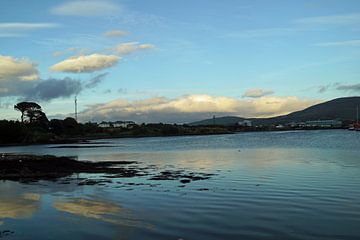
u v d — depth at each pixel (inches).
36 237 597.6
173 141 5802.2
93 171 1562.5
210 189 1015.6
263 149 3068.4
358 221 663.8
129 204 833.5
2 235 610.5
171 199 879.7
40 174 1460.4
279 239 570.3
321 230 612.7
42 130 6894.7
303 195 906.1
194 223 657.6
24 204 855.1
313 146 3336.6
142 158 2362.2
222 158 2187.5
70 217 721.0
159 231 614.9
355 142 4003.4
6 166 1646.2
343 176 1246.9
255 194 926.4
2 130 5280.5
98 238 586.6
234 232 603.5
